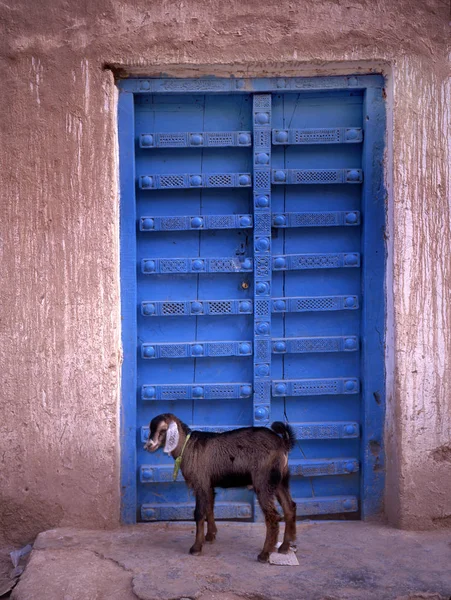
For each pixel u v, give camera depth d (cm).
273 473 389
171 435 396
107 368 440
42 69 432
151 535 436
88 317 438
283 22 434
